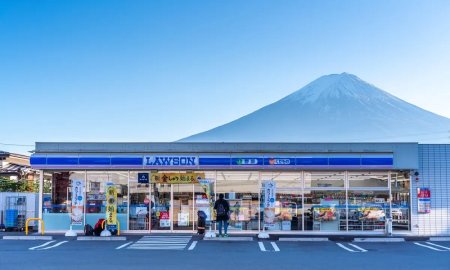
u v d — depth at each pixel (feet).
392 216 73.26
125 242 62.13
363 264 45.16
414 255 51.57
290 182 73.87
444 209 72.64
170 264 44.14
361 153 71.56
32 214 80.74
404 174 73.87
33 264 43.57
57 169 72.79
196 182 73.97
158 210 73.72
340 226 73.10
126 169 73.00
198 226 71.10
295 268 42.55
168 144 72.64
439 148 73.46
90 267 42.09
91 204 73.56
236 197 73.56
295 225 73.15
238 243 61.62
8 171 119.85
